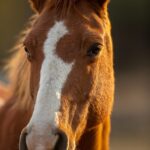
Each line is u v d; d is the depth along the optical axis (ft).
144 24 106.22
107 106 21.93
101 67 21.20
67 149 19.04
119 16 104.99
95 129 22.63
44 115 18.70
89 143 22.82
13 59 26.66
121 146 61.52
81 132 21.25
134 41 105.40
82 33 20.29
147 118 75.31
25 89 23.12
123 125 71.82
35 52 20.18
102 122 22.22
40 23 20.67
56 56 19.83
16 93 24.76
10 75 27.53
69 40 20.11
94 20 21.33
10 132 24.00
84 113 20.83
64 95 19.54
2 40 93.30
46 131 18.44
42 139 18.34
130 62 104.99
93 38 20.31
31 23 23.35
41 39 20.15
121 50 105.19
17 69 24.31
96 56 20.59
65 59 19.86
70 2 21.03
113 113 78.38
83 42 20.17
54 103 19.07
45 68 19.62
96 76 20.89
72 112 20.08
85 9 21.49
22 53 23.73
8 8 96.22
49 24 20.51
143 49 106.11
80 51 20.13
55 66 19.66
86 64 20.33
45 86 19.29
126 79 100.48
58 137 18.67
